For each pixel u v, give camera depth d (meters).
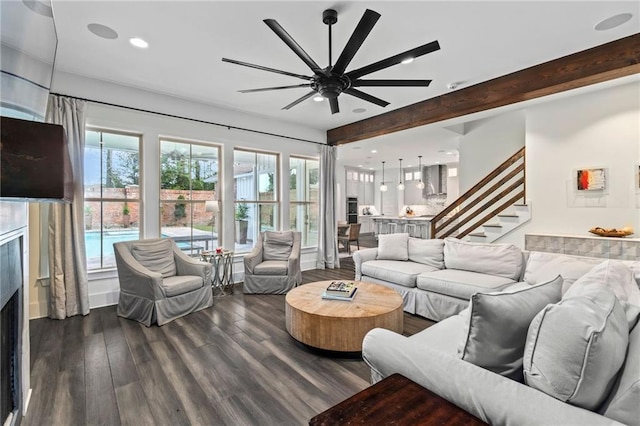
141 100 4.05
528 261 2.96
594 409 0.95
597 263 2.49
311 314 2.56
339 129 6.02
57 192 0.93
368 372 2.31
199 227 4.72
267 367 2.38
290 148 5.75
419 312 3.47
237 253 5.13
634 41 2.75
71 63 3.30
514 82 3.53
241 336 2.93
